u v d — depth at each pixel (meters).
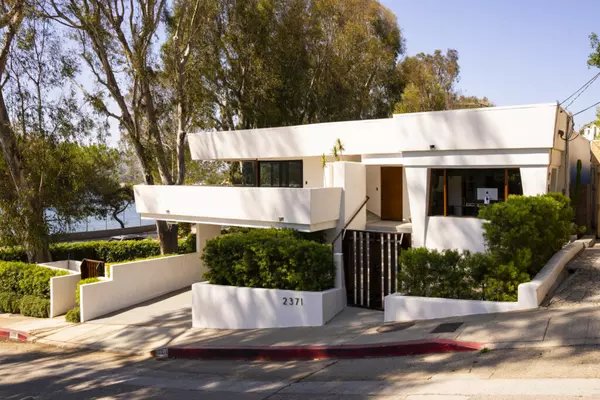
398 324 10.66
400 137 15.22
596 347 7.26
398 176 18.47
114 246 24.86
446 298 10.51
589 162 19.47
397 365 8.31
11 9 20.03
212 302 13.65
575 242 14.23
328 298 12.45
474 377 6.98
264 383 8.49
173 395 8.35
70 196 22.30
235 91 28.34
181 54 23.45
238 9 27.27
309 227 14.64
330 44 33.38
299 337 11.16
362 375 8.09
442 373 7.42
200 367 10.51
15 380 10.50
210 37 27.02
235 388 8.39
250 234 14.03
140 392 8.78
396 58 41.81
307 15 31.23
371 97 40.41
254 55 28.14
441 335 8.95
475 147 13.96
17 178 21.00
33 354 13.23
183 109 23.39
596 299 9.31
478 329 8.88
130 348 12.87
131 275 17.92
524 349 7.71
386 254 14.08
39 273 18.45
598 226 18.17
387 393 6.89
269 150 19.66
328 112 33.72
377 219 18.77
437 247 14.77
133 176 33.91
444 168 14.78
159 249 24.81
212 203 17.23
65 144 21.52
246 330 12.87
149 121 22.94
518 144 13.29
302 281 12.56
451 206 14.74
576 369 6.64
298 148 18.88
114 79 21.62
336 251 15.38
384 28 39.59
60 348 13.82
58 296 17.70
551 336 7.93
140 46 21.31
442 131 14.45
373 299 14.04
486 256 10.56
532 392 6.06
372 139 16.83
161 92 23.70
